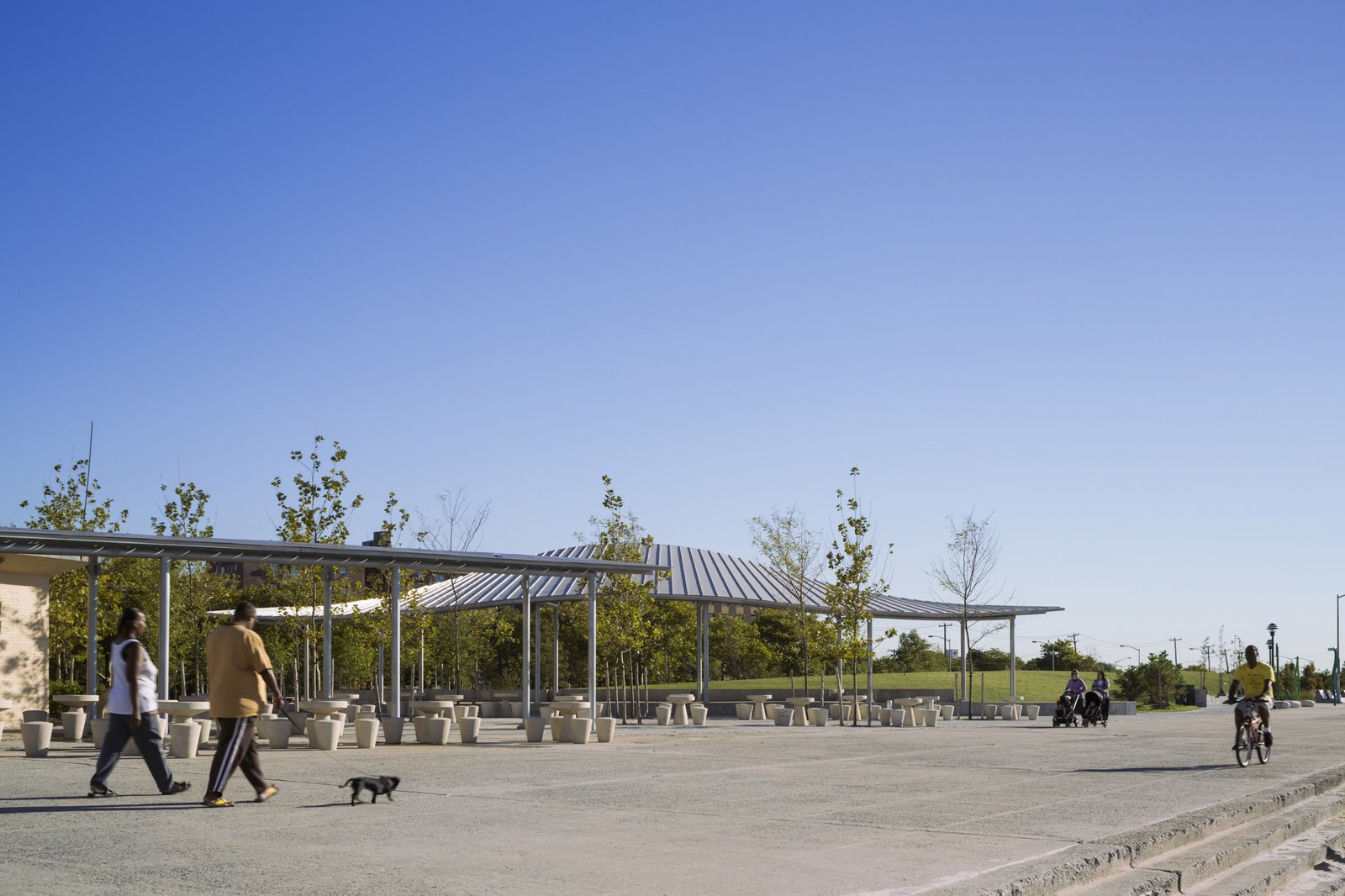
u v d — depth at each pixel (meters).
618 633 34.66
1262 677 16.69
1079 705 32.91
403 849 7.97
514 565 23.36
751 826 9.30
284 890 6.45
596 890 6.54
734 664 66.56
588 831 8.95
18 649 24.89
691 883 6.79
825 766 15.85
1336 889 8.54
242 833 8.70
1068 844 8.37
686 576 38.19
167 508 34.16
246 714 10.42
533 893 6.43
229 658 10.40
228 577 38.59
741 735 25.31
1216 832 9.67
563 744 21.42
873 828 9.23
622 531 35.47
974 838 8.66
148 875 6.90
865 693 47.59
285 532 28.53
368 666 43.94
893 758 17.52
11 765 15.02
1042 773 14.70
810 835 8.80
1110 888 7.24
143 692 10.95
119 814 9.73
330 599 24.53
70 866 7.21
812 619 36.44
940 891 6.34
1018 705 42.06
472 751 19.05
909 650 78.50
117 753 10.98
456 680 38.62
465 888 6.56
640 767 15.56
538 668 35.16
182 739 16.02
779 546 40.84
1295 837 10.45
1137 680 56.03
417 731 20.98
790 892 6.54
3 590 24.59
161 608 19.47
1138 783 13.26
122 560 34.38
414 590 34.53
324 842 8.25
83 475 34.66
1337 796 13.23
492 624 46.81
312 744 18.83
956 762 16.81
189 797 11.01
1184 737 24.62
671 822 9.55
